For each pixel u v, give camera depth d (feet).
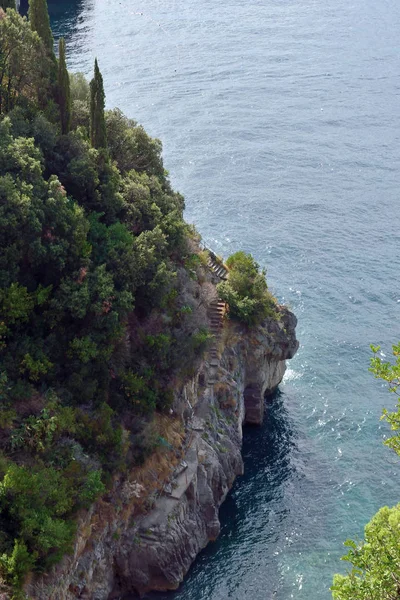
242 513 212.84
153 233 206.59
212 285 246.68
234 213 370.53
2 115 209.36
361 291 317.42
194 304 222.07
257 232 356.18
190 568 194.39
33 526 149.07
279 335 252.42
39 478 157.38
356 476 227.40
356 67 563.89
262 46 606.55
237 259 266.57
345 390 265.34
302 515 213.05
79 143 209.26
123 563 182.60
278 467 230.48
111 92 499.51
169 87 512.63
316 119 476.13
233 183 397.19
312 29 652.89
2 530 149.69
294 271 329.52
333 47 607.78
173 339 208.74
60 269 184.65
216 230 355.77
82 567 167.94
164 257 216.54
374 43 617.62
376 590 118.01
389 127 469.16
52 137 205.98
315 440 242.58
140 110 474.08
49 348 181.47
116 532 180.24
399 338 291.17
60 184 191.11
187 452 203.92
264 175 407.44
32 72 212.43
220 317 241.14
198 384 223.30
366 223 367.25
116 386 192.95
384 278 325.62
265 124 465.47
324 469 230.27
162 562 184.96
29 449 164.25
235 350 239.50
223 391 229.04
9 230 177.17
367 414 253.24
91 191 207.10
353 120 476.95
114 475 182.50
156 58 566.36
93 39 606.14
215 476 209.46
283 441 241.76
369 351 283.59
